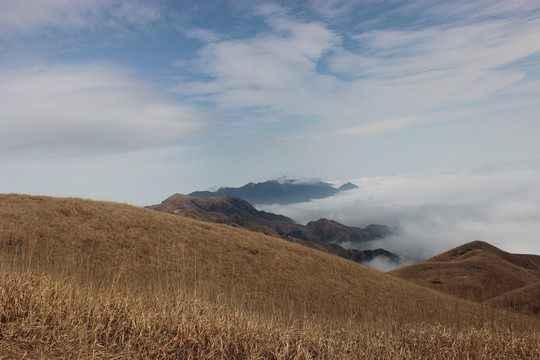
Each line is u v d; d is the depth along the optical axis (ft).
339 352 20.06
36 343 15.46
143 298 23.02
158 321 19.30
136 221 112.78
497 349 24.47
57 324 17.16
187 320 19.90
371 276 112.78
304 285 91.91
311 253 125.08
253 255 108.37
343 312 46.52
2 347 14.58
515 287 160.97
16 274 21.80
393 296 92.48
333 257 128.26
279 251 117.80
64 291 20.54
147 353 16.39
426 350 23.65
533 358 23.24
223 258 99.50
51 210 105.81
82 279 27.84
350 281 103.09
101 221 105.60
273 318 24.94
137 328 17.83
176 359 16.70
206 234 117.50
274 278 93.15
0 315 16.57
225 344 18.37
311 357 19.04
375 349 21.97
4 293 18.15
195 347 17.79
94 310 18.61
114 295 21.79
